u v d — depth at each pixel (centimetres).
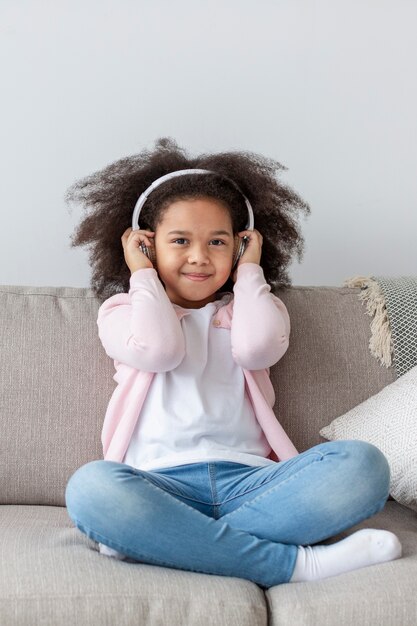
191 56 228
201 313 188
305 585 140
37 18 223
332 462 150
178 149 210
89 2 224
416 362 195
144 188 198
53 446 183
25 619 129
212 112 229
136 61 226
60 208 226
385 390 186
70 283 228
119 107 226
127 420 175
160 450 171
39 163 225
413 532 162
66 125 225
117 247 200
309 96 232
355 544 146
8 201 225
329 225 235
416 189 237
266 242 205
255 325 179
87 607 130
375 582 136
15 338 188
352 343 196
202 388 178
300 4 230
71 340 190
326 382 193
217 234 187
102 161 226
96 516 143
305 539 151
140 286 182
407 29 234
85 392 187
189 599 133
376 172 235
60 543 149
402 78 235
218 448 172
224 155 200
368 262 237
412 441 169
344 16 232
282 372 192
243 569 144
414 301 198
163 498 145
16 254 226
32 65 224
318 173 234
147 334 173
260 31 229
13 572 135
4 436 181
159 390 176
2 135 224
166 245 187
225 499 164
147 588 133
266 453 180
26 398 184
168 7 227
